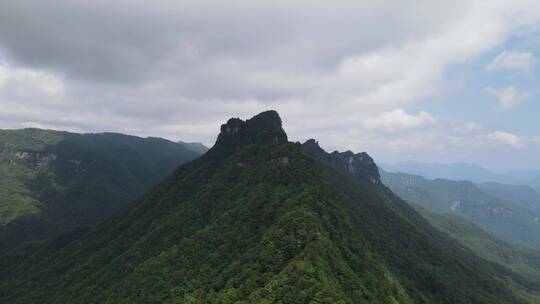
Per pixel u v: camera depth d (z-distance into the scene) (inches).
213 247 6958.7
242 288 5497.1
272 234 6284.5
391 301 5812.0
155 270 6815.9
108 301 6609.3
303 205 6776.6
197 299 5812.0
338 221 7091.5
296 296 5002.5
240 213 7450.8
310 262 5457.7
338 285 5378.9
